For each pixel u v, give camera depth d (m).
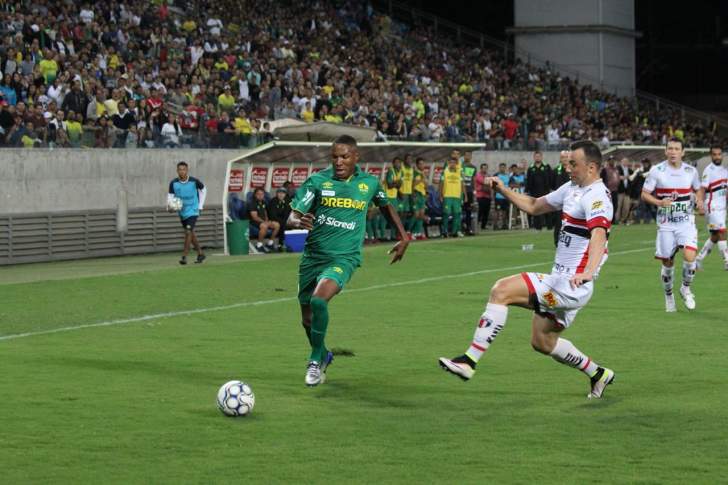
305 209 18.08
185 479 12.32
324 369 18.14
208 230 51.41
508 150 71.88
